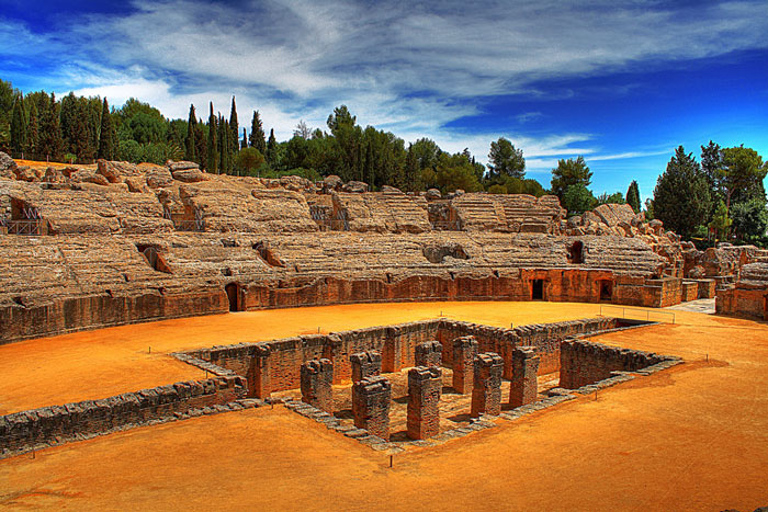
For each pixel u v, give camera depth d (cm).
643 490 1670
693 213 10812
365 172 10912
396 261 6406
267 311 5269
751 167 11844
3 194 5109
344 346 3884
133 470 1772
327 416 2358
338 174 11281
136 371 3041
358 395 2656
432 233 7319
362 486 1675
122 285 4494
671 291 6103
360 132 13450
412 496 1612
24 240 4525
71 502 1527
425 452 1988
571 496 1625
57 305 3994
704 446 2047
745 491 1666
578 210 11850
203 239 5731
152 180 6794
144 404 2456
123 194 5906
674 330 4347
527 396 3284
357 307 5666
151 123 12256
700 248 10744
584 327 4456
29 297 3866
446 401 3519
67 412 2223
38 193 5338
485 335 4131
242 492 1606
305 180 8194
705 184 10975
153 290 4644
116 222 5409
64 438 2123
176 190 6881
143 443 2027
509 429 2233
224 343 3784
